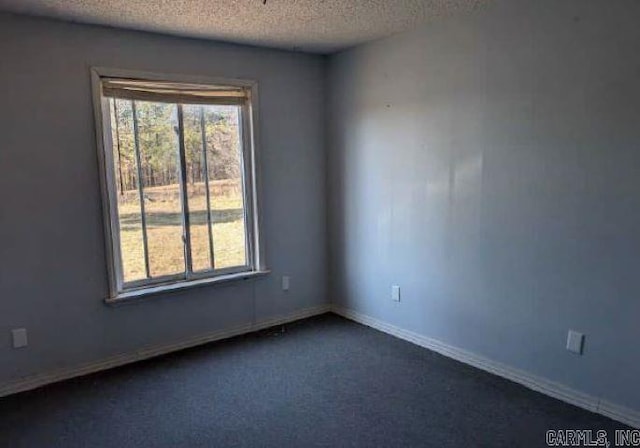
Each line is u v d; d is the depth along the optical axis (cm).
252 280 396
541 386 287
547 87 268
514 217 292
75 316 316
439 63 324
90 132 310
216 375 315
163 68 336
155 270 353
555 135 267
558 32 260
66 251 309
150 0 262
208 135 367
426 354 346
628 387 249
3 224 287
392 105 362
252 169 388
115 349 334
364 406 272
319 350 356
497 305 307
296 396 285
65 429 254
